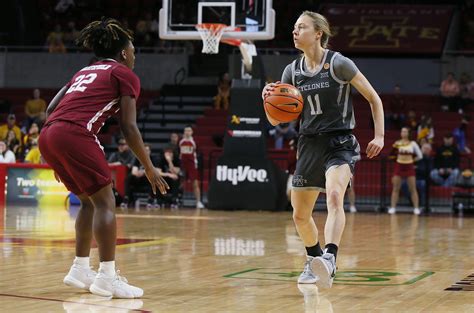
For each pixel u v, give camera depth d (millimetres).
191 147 19156
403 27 27359
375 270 7332
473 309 5176
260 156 17859
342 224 5871
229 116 18062
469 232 12516
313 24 6164
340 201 5953
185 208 18625
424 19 27578
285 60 26031
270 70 26125
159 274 6820
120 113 5660
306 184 6266
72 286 5789
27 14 28984
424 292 5938
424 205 19578
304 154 6262
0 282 6168
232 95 18031
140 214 15922
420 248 9617
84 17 29359
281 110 6176
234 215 16172
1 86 27484
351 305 5328
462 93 24719
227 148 18031
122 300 5445
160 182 5691
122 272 6930
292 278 6652
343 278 6742
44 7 29656
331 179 6016
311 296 5703
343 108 6152
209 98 26094
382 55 26656
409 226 13859
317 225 13484
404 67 26391
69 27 28562
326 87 6117
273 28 16703
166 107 25734
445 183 19703
